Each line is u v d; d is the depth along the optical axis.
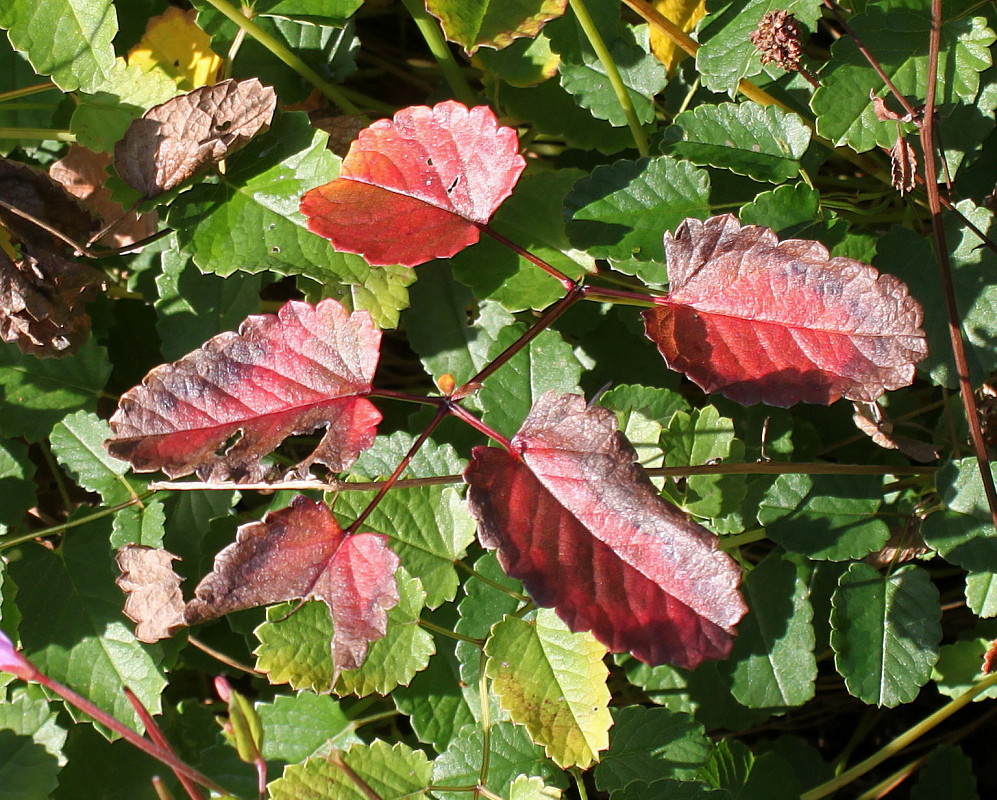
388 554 0.62
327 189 0.64
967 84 0.68
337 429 0.62
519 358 0.69
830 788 0.70
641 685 0.69
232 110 0.68
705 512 0.68
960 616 0.73
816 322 0.63
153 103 0.70
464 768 0.67
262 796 0.61
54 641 0.69
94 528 0.69
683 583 0.61
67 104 0.71
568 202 0.69
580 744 0.65
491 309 0.70
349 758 0.66
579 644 0.65
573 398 0.62
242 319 0.70
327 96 0.72
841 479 0.68
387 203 0.65
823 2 0.68
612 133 0.72
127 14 0.71
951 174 0.69
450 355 0.70
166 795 0.62
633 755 0.67
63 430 0.69
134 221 0.71
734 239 0.63
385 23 0.75
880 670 0.67
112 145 0.70
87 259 0.70
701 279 0.63
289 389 0.62
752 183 0.70
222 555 0.62
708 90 0.71
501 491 0.62
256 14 0.70
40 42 0.68
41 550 0.69
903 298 0.62
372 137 0.65
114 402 0.72
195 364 0.62
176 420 0.62
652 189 0.68
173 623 0.67
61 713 0.69
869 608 0.68
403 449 0.68
